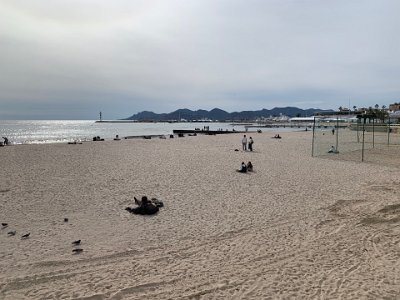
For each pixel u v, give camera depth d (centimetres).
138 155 2562
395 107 12794
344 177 1642
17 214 1012
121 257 718
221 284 600
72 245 780
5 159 2278
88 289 579
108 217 996
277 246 782
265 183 1497
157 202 1115
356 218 987
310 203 1159
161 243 798
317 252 747
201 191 1330
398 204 1106
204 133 6994
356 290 577
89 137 6300
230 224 938
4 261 689
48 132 8844
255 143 3797
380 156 2494
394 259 707
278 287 589
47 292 568
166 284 599
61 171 1773
